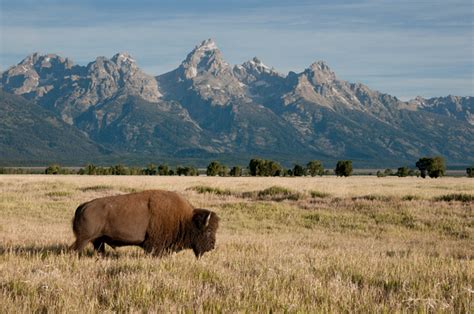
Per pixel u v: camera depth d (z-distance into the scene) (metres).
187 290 12.92
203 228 19.22
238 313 11.10
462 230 37.44
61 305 11.62
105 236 18.98
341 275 15.80
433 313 11.77
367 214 44.69
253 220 42.28
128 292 12.70
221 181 101.00
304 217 44.03
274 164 195.25
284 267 16.33
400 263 18.17
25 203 49.00
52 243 23.61
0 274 14.80
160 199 19.12
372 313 11.51
